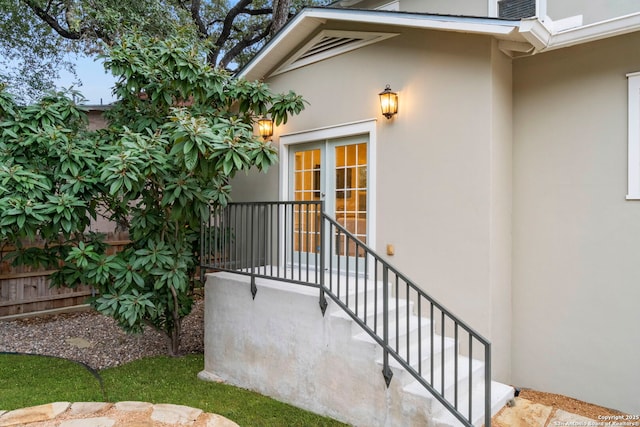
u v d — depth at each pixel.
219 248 4.75
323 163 5.23
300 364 3.63
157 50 4.57
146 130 4.35
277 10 10.49
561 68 3.93
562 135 3.92
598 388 3.69
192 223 4.45
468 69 3.92
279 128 5.70
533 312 4.05
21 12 9.12
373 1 6.54
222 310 4.37
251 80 5.92
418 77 4.28
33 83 9.98
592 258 3.75
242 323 4.15
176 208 3.98
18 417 3.20
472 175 3.87
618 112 3.63
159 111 4.78
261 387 3.95
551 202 3.97
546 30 3.52
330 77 5.10
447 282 4.01
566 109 3.90
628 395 3.55
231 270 4.26
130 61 4.21
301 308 3.63
